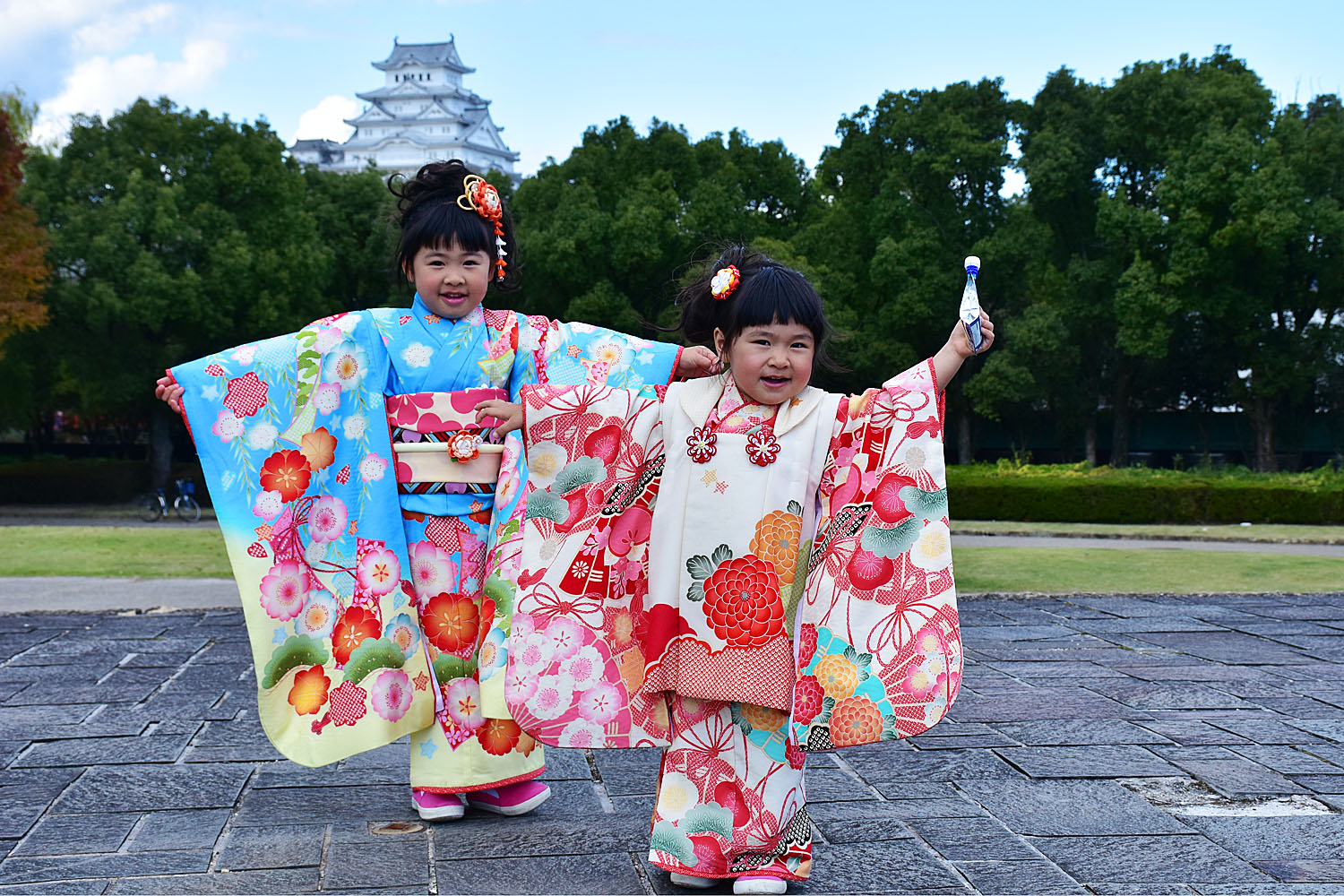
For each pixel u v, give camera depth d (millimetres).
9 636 5500
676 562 2404
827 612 2367
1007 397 22672
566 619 2488
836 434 2420
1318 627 6039
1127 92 22812
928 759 3430
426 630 2811
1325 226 21219
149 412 24094
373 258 25406
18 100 20859
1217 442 29391
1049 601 7105
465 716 2789
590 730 2471
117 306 19891
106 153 21172
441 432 2820
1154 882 2404
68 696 4203
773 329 2346
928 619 2379
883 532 2400
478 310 2916
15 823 2756
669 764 2412
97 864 2463
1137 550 10359
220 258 20859
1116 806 2947
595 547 2488
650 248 21047
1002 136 23719
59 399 26766
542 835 2697
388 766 3312
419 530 2814
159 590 7098
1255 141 22078
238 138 22219
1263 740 3643
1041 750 3527
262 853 2545
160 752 3438
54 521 20672
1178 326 24594
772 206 24984
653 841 2385
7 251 18594
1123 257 22859
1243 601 7086
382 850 2574
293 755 2742
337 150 66812
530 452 2500
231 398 2777
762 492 2369
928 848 2625
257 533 2771
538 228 22359
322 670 2801
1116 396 26250
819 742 2334
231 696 4207
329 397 2834
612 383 2918
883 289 23719
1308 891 2354
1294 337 23047
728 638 2354
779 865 2367
